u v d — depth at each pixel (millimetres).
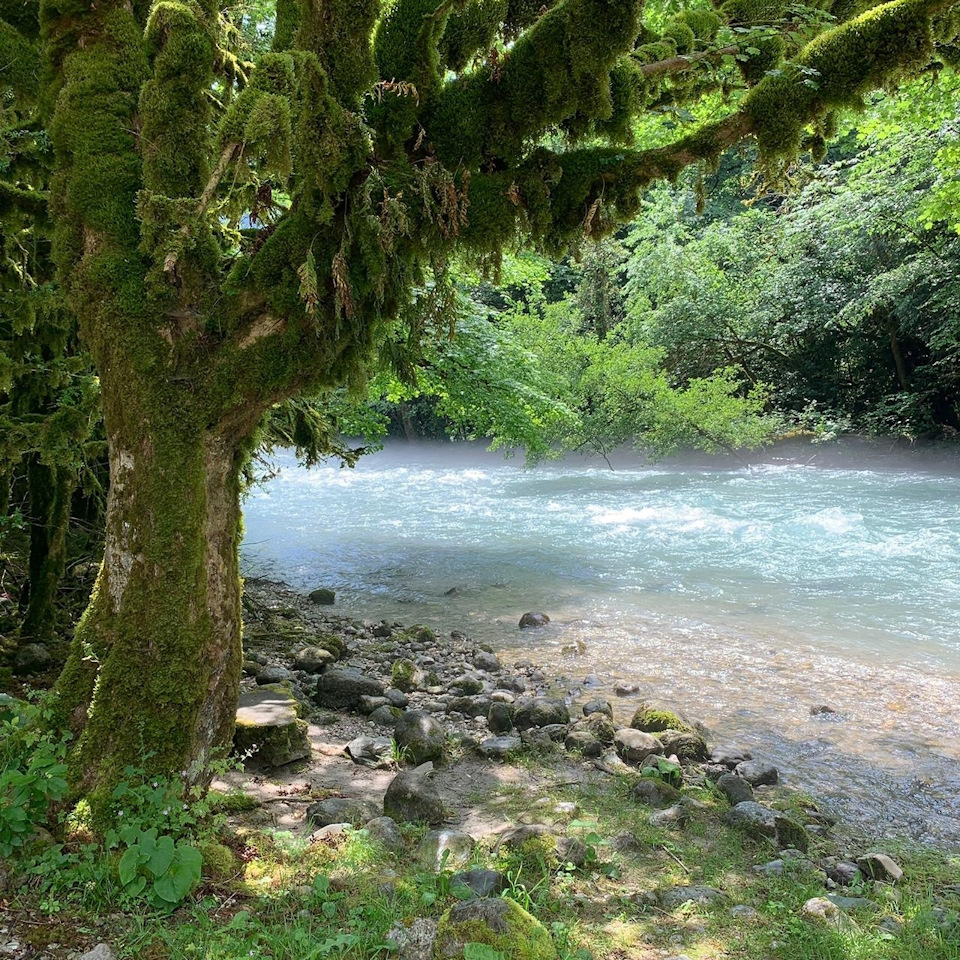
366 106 3648
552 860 3797
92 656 3449
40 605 6516
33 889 3004
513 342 11516
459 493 19688
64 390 5852
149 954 2742
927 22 3432
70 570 7727
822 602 9586
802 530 13422
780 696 6871
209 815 3707
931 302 21453
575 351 22094
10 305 5199
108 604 3500
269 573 11859
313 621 9336
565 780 5102
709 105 6246
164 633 3393
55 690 3557
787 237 24422
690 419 22078
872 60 3510
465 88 3736
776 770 5379
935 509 14836
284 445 7750
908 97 14195
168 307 3359
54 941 2770
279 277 3453
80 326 3521
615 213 3852
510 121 3744
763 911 3572
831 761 5637
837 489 17797
